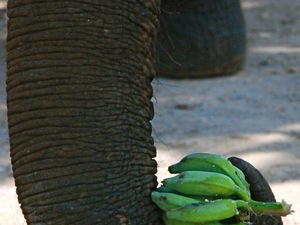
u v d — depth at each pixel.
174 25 14.17
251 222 6.33
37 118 5.45
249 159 11.41
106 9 5.52
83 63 5.47
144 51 5.69
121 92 5.57
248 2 20.55
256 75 15.17
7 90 5.59
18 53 5.50
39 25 5.46
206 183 5.75
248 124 12.77
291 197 10.12
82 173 5.44
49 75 5.45
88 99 5.48
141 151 5.67
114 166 5.52
